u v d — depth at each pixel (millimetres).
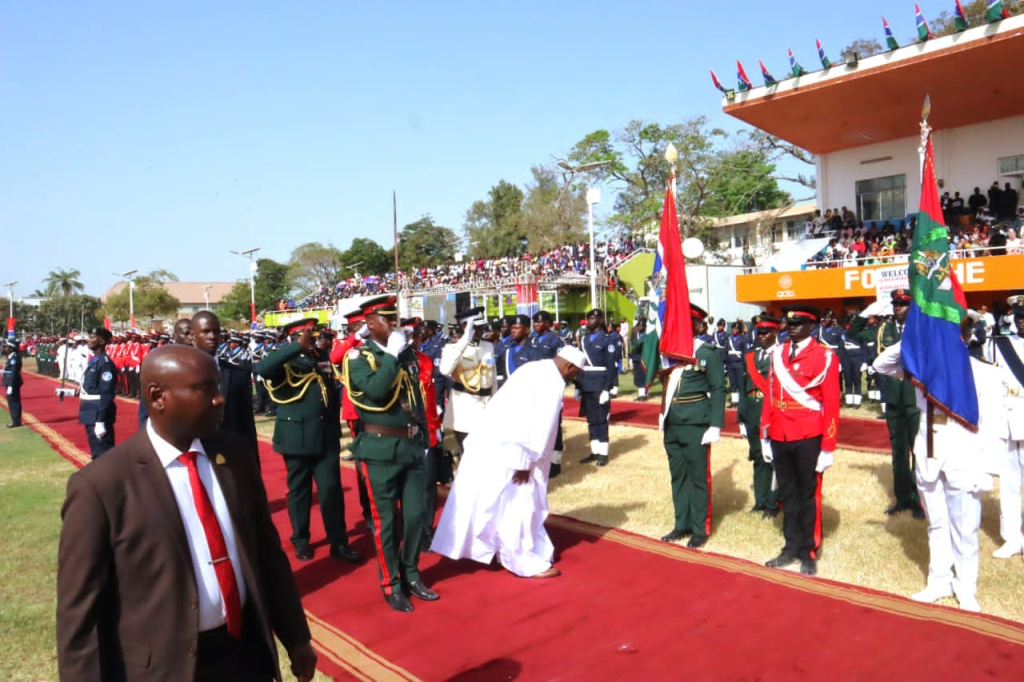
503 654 4336
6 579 5918
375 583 5703
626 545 6332
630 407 15484
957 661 4020
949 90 19938
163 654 2197
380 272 62875
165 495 2268
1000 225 20109
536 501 5941
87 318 71938
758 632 4469
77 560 2119
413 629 4777
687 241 23875
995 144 22531
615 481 8742
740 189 39344
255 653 2457
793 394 5617
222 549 2355
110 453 2275
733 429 12102
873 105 21266
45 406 21797
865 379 18500
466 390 8555
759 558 5988
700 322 7277
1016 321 5824
